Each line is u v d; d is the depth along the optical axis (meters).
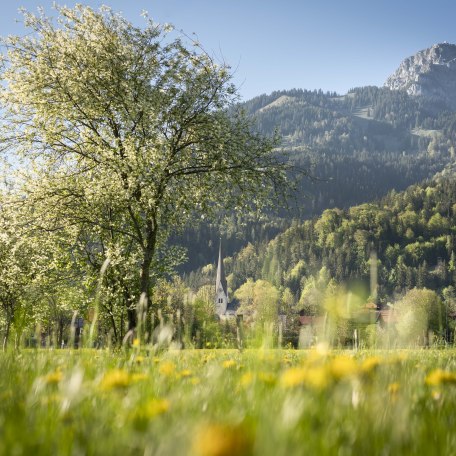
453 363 3.72
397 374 2.16
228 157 18.92
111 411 1.58
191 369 3.21
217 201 19.97
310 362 2.10
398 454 1.02
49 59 18.73
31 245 18.66
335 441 1.01
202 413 1.43
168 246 21.09
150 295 19.03
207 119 19.38
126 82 18.06
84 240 19.83
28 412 1.46
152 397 1.85
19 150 18.91
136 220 19.52
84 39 19.44
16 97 18.48
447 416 1.61
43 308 18.28
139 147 18.11
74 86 18.33
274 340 2.89
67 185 18.20
